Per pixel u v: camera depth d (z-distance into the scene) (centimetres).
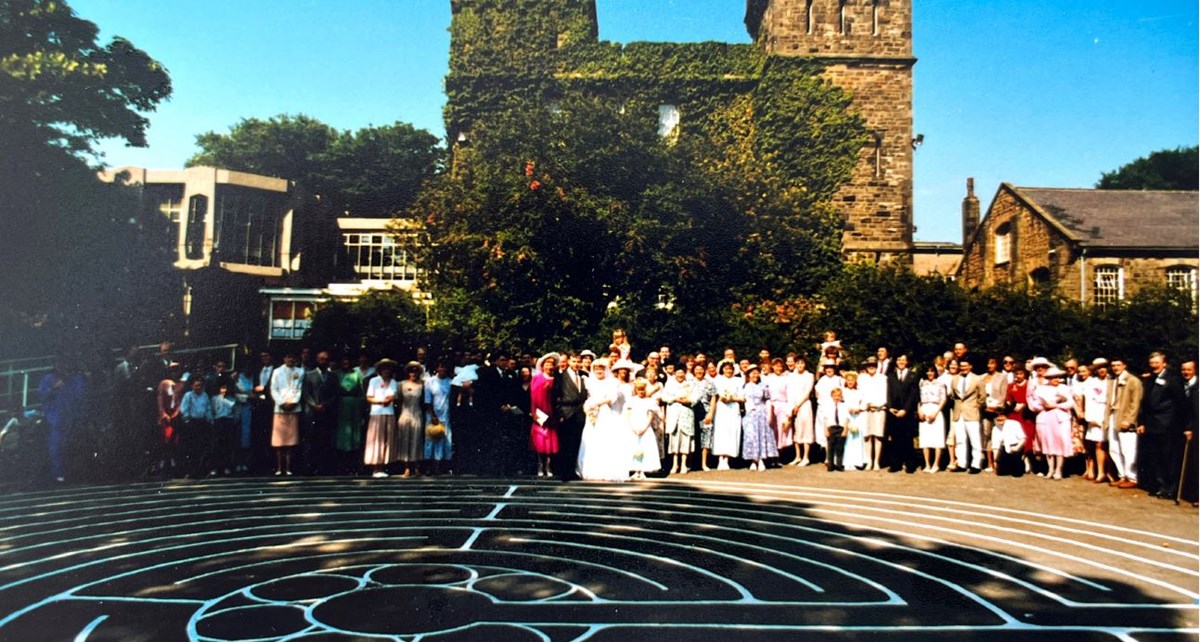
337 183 3781
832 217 2295
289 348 1550
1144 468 1045
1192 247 2636
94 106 1819
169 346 1238
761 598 566
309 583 597
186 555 680
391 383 1180
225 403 1174
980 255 3234
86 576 616
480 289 1931
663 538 755
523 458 1227
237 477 1149
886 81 2959
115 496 976
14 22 1820
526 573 627
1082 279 2650
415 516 855
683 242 1902
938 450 1247
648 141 2014
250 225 3108
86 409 1111
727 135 2777
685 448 1249
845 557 688
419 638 479
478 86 2862
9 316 1727
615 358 1311
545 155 1997
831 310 1608
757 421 1277
